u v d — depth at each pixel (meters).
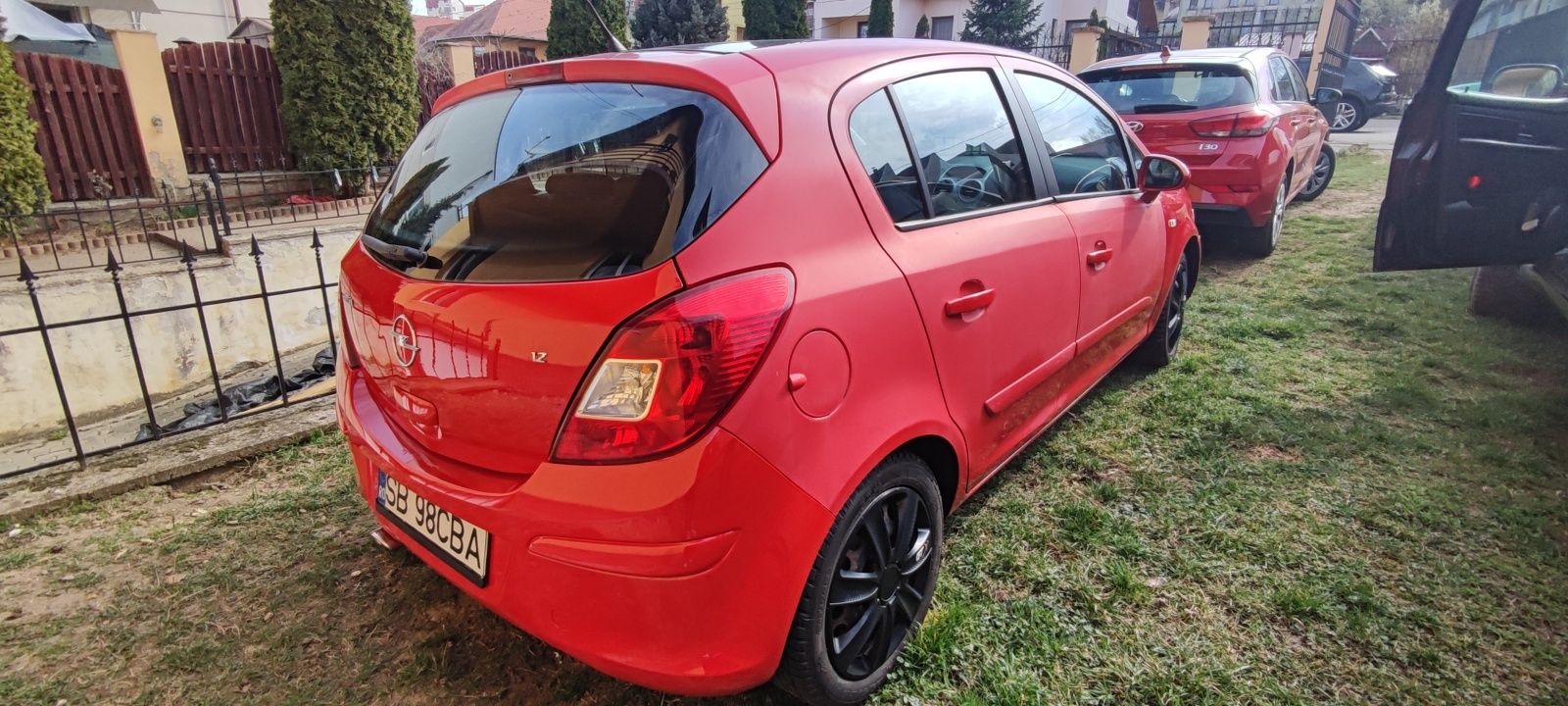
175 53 9.49
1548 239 3.55
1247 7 49.16
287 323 7.16
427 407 1.89
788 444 1.66
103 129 9.00
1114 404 3.69
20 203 7.42
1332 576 2.43
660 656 1.62
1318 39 17.70
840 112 2.00
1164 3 43.38
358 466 2.25
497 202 1.88
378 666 2.18
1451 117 3.63
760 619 1.68
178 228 8.12
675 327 1.52
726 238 1.63
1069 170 2.99
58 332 5.66
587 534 1.57
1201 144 5.72
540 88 2.06
